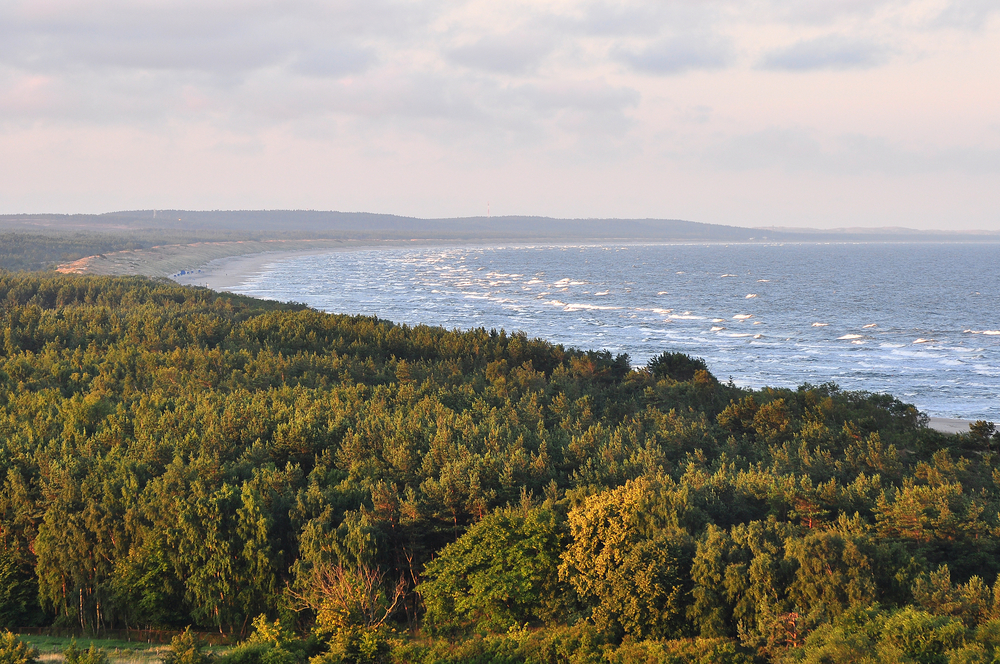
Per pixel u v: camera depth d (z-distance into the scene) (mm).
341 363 103125
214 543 48750
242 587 49062
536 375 100688
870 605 38188
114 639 49094
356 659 39344
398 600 49344
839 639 34531
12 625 51562
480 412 80812
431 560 49781
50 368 95438
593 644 39500
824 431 74500
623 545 43781
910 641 34562
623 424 79500
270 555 48969
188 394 85438
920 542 47625
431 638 45188
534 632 42969
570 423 78188
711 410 89812
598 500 47312
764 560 40375
